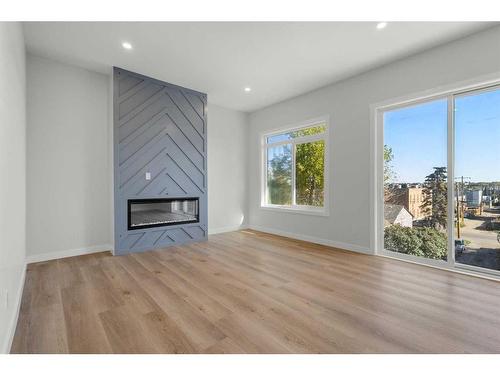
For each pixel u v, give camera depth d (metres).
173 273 2.80
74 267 2.99
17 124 2.15
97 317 1.86
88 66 3.47
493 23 2.44
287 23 2.49
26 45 2.92
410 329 1.70
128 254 3.57
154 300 2.14
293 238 4.64
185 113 4.25
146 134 3.79
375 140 3.47
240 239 4.56
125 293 2.28
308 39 2.76
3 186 1.50
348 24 2.51
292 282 2.53
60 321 1.80
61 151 3.38
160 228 3.94
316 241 4.26
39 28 2.57
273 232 5.11
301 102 4.53
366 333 1.65
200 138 4.45
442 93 2.88
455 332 1.66
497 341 1.56
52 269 2.92
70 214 3.45
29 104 3.14
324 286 2.43
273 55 3.12
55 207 3.33
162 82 3.95
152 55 3.15
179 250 3.79
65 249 3.41
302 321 1.81
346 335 1.63
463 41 2.68
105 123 3.77
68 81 3.44
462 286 2.41
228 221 5.38
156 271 2.86
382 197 3.49
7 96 1.68
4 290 1.47
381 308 1.99
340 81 3.90
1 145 1.46
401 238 3.34
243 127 5.64
